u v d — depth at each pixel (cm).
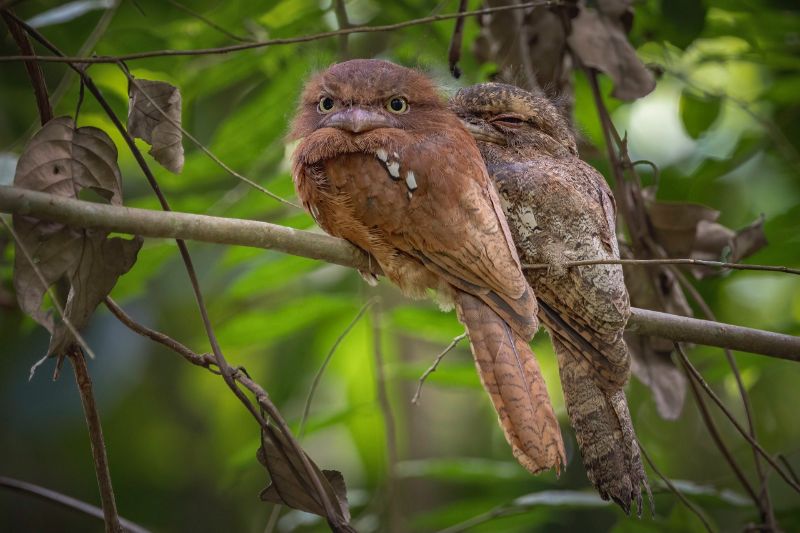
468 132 782
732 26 1146
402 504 1156
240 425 1486
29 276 613
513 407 645
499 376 655
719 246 923
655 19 1080
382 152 703
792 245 1104
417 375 1030
